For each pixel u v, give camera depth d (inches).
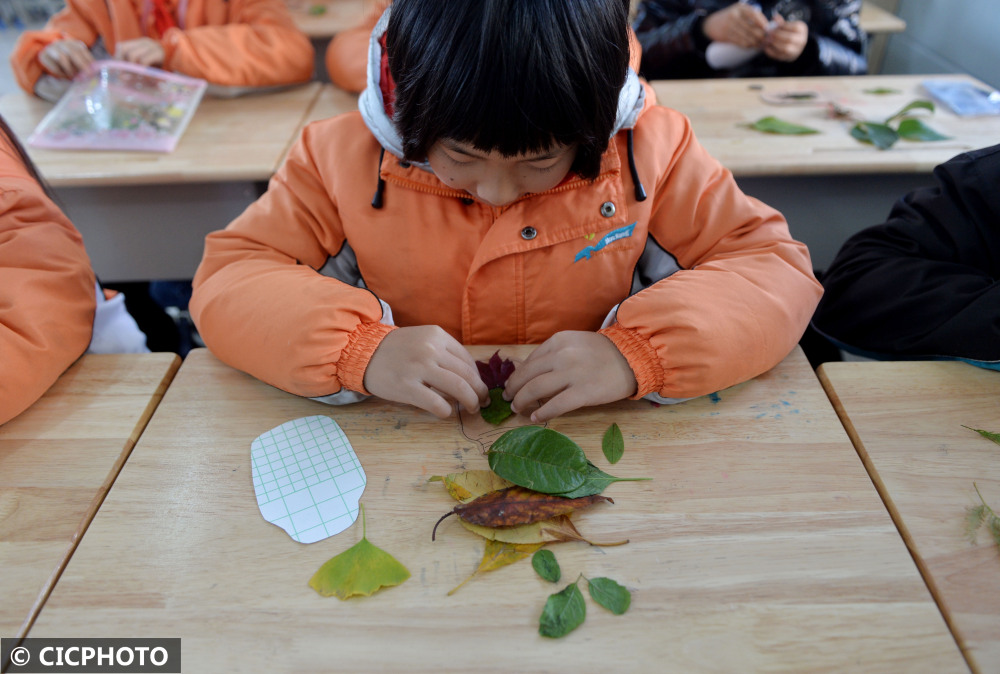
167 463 24.1
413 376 25.1
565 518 21.6
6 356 25.3
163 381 28.0
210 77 63.3
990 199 33.2
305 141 33.6
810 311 28.8
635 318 26.3
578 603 19.0
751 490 22.5
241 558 20.7
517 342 34.4
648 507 22.0
